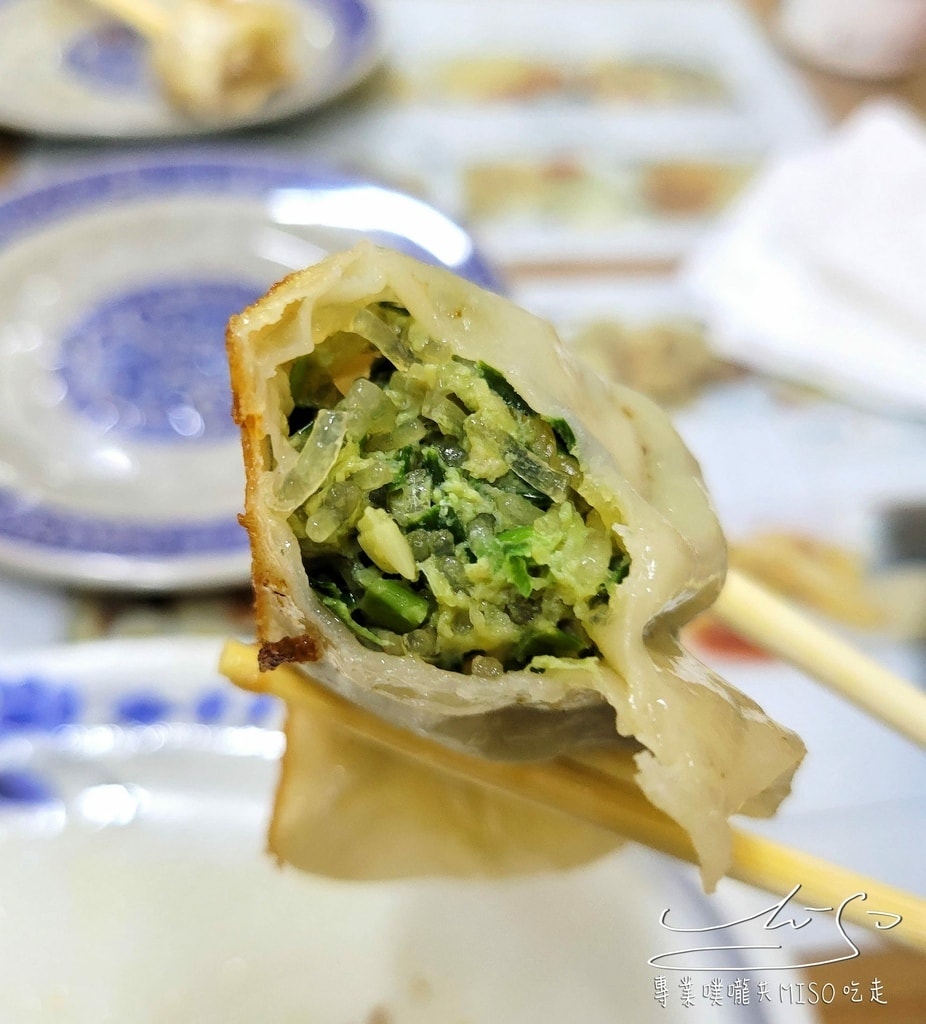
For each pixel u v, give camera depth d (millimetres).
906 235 197
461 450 87
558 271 205
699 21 294
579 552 84
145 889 122
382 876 115
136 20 238
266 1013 116
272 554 83
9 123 219
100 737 129
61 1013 115
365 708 95
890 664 141
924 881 123
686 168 236
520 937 120
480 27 285
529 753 93
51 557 135
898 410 179
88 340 176
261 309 81
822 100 264
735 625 115
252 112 231
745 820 126
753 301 195
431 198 223
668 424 102
